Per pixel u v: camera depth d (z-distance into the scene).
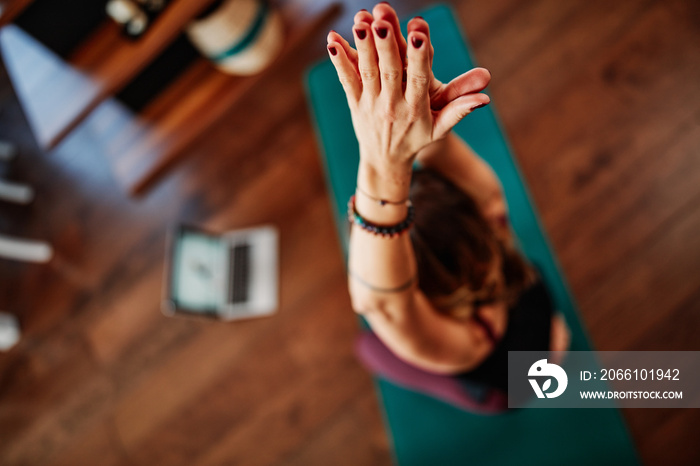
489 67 2.00
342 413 1.81
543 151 1.86
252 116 2.21
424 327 0.71
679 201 1.69
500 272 0.82
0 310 2.20
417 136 0.43
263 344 1.94
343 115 1.68
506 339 0.97
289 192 2.10
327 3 1.93
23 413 2.07
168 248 2.16
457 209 0.74
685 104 1.76
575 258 1.74
